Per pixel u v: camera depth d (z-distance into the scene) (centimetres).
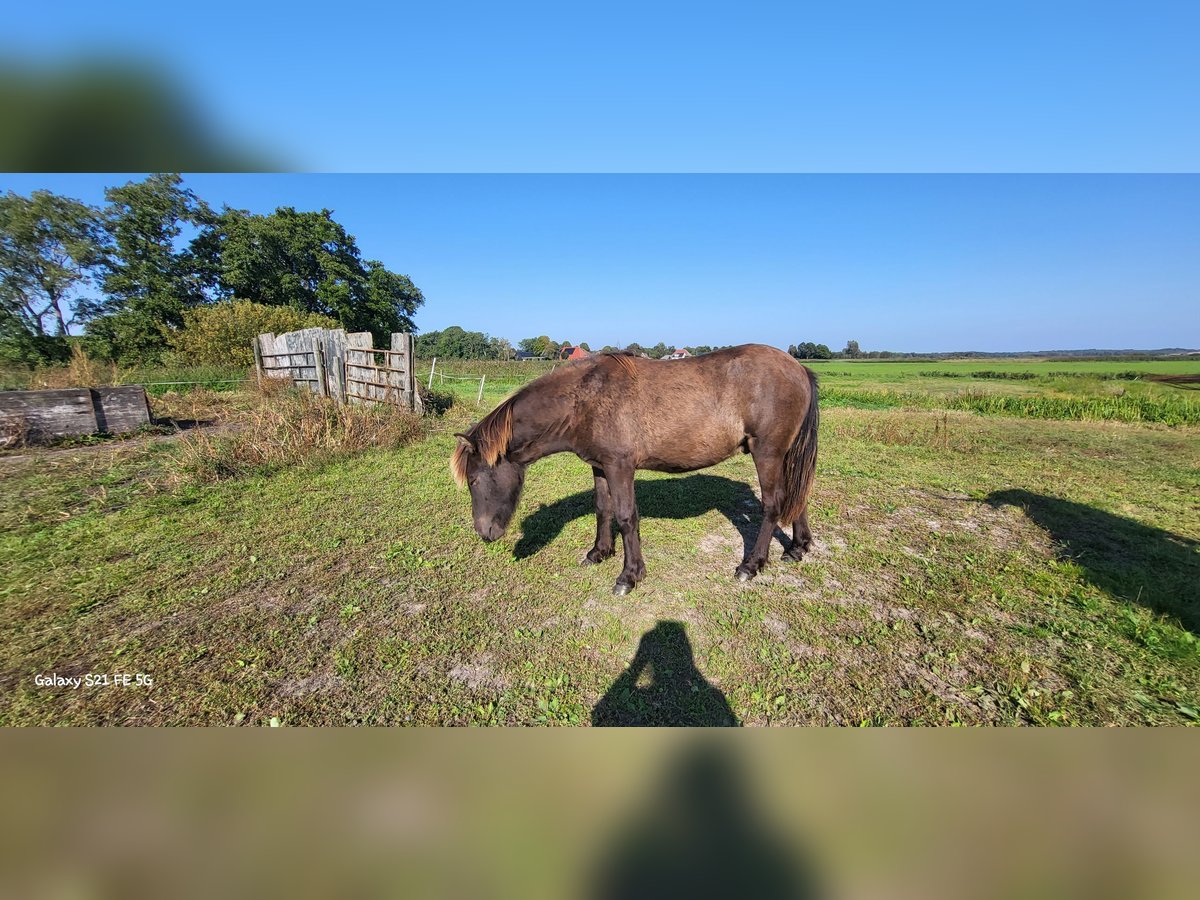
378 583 341
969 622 299
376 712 222
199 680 242
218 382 1442
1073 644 275
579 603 320
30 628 283
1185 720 214
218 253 2922
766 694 235
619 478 337
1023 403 1557
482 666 257
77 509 468
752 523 467
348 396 971
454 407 1136
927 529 452
